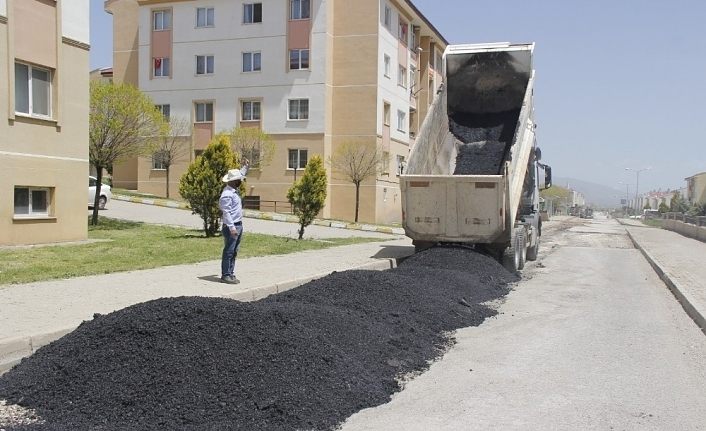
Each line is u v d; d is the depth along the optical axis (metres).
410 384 6.25
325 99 36.44
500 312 10.42
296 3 36.66
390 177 39.62
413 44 45.19
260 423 4.84
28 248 14.98
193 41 38.56
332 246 20.02
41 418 4.82
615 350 7.84
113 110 21.12
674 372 6.89
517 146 15.01
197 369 5.32
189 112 38.75
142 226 22.56
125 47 41.56
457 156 16.80
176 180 39.03
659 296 12.73
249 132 34.56
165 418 4.80
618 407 5.67
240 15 37.59
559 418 5.34
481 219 14.48
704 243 29.66
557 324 9.46
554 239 32.50
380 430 4.97
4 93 15.09
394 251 18.75
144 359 5.38
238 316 6.09
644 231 43.59
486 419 5.27
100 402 4.97
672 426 5.21
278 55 36.97
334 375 5.66
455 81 17.58
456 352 7.61
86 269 11.93
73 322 7.54
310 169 21.02
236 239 11.20
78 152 17.34
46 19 16.27
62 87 16.77
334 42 37.12
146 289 10.14
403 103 42.09
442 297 10.06
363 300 8.70
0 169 15.06
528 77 17.20
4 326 7.23
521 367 6.96
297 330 6.26
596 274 16.52
